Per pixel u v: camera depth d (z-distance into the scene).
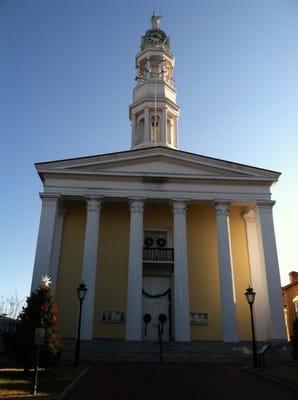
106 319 25.27
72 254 26.52
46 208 23.89
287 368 15.12
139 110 33.44
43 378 12.42
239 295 25.97
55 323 14.48
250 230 27.27
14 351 13.77
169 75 35.97
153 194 24.69
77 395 10.02
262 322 24.44
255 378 12.98
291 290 35.69
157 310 25.81
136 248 23.38
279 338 21.62
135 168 25.25
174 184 25.02
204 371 14.55
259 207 24.78
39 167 24.58
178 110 34.19
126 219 27.80
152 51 35.56
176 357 18.69
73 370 14.34
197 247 27.39
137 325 21.66
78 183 24.72
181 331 21.73
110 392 10.39
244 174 25.36
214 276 26.72
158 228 27.52
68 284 25.75
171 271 26.42
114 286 26.16
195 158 25.47
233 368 15.68
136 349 19.81
